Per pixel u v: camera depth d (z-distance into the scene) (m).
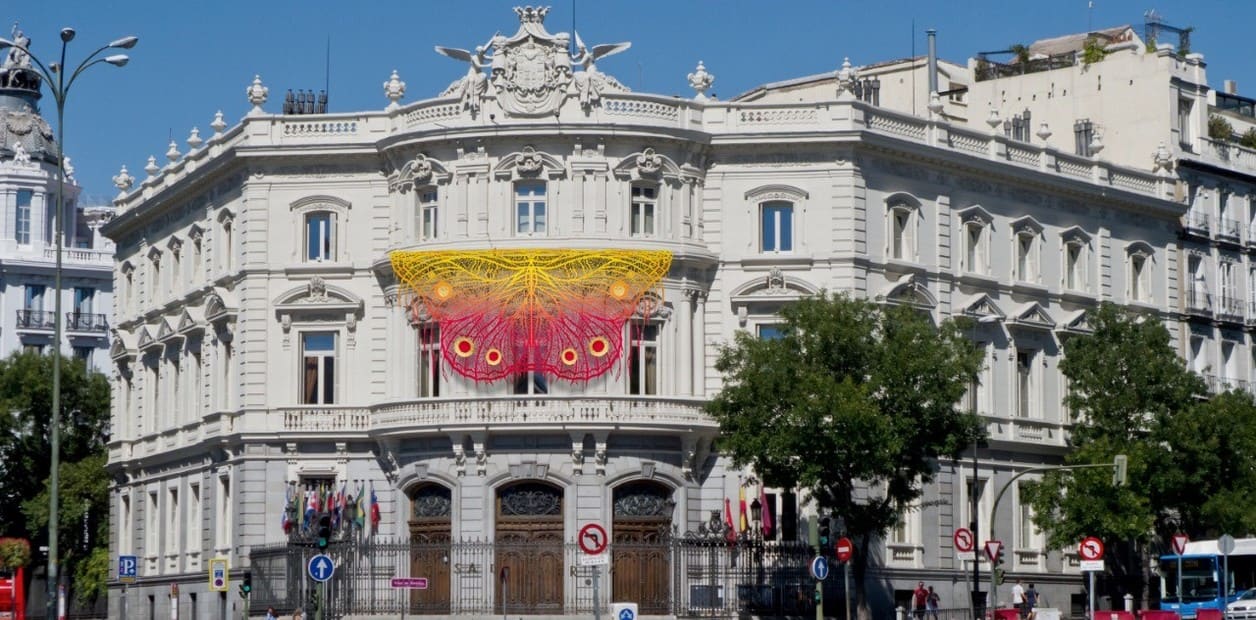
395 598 89.38
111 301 154.75
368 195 95.62
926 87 118.31
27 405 129.62
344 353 95.31
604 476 90.31
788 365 83.94
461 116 92.00
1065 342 104.88
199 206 104.06
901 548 96.00
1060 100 118.44
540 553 88.75
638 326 92.00
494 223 91.25
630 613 63.06
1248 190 119.88
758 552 89.19
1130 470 95.69
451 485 91.31
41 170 153.50
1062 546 97.94
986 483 100.75
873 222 94.88
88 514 126.31
